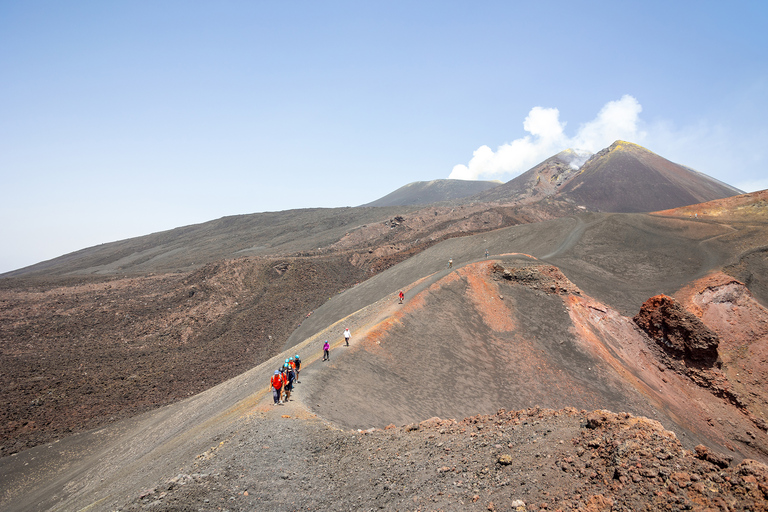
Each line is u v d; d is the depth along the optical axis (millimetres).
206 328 74562
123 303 85125
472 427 15789
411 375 29906
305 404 20578
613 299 55031
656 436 10297
